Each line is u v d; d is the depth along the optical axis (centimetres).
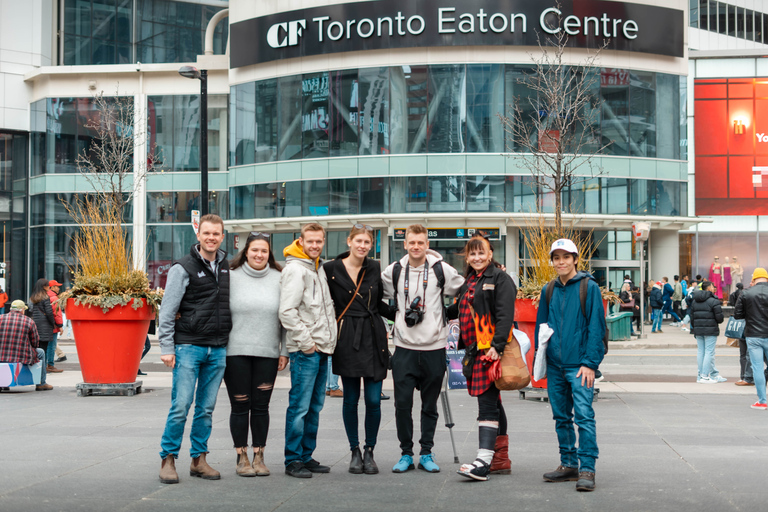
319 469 636
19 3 3594
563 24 2847
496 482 600
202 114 1753
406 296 642
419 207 2862
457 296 649
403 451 648
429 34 2853
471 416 955
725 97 3516
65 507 517
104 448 730
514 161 2831
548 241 1175
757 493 553
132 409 998
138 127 3322
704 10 4278
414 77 2880
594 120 2894
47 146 3428
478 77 2858
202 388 618
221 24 4662
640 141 2961
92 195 3052
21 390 1227
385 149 2892
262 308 621
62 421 896
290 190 3011
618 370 1642
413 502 535
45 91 3441
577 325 597
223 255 622
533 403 1077
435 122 2867
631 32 2933
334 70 2950
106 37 4209
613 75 2925
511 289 620
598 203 2897
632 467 647
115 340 1147
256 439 629
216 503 530
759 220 3509
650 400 1098
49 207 3403
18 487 574
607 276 2994
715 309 1360
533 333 1119
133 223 3306
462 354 866
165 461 598
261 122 3094
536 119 2830
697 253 3525
